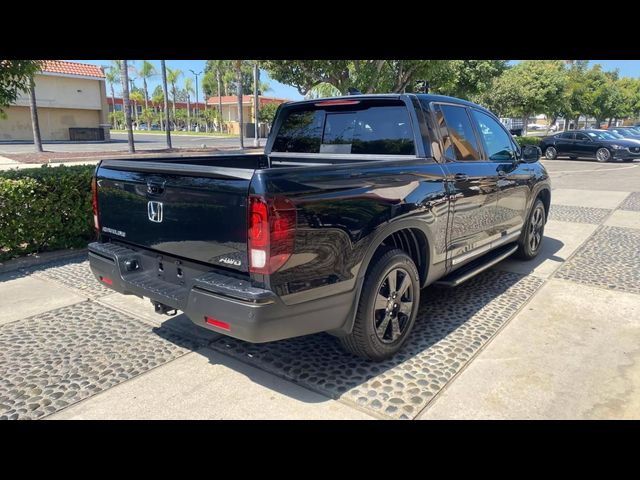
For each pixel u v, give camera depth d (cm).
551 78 2923
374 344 332
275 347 370
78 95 3691
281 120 485
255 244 258
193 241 293
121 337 387
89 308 447
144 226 329
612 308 447
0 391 308
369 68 1120
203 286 275
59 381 321
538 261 604
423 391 308
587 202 1067
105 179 361
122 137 4234
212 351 364
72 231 621
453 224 397
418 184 352
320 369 336
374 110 410
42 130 3644
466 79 2223
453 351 362
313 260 276
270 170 260
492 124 495
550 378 324
